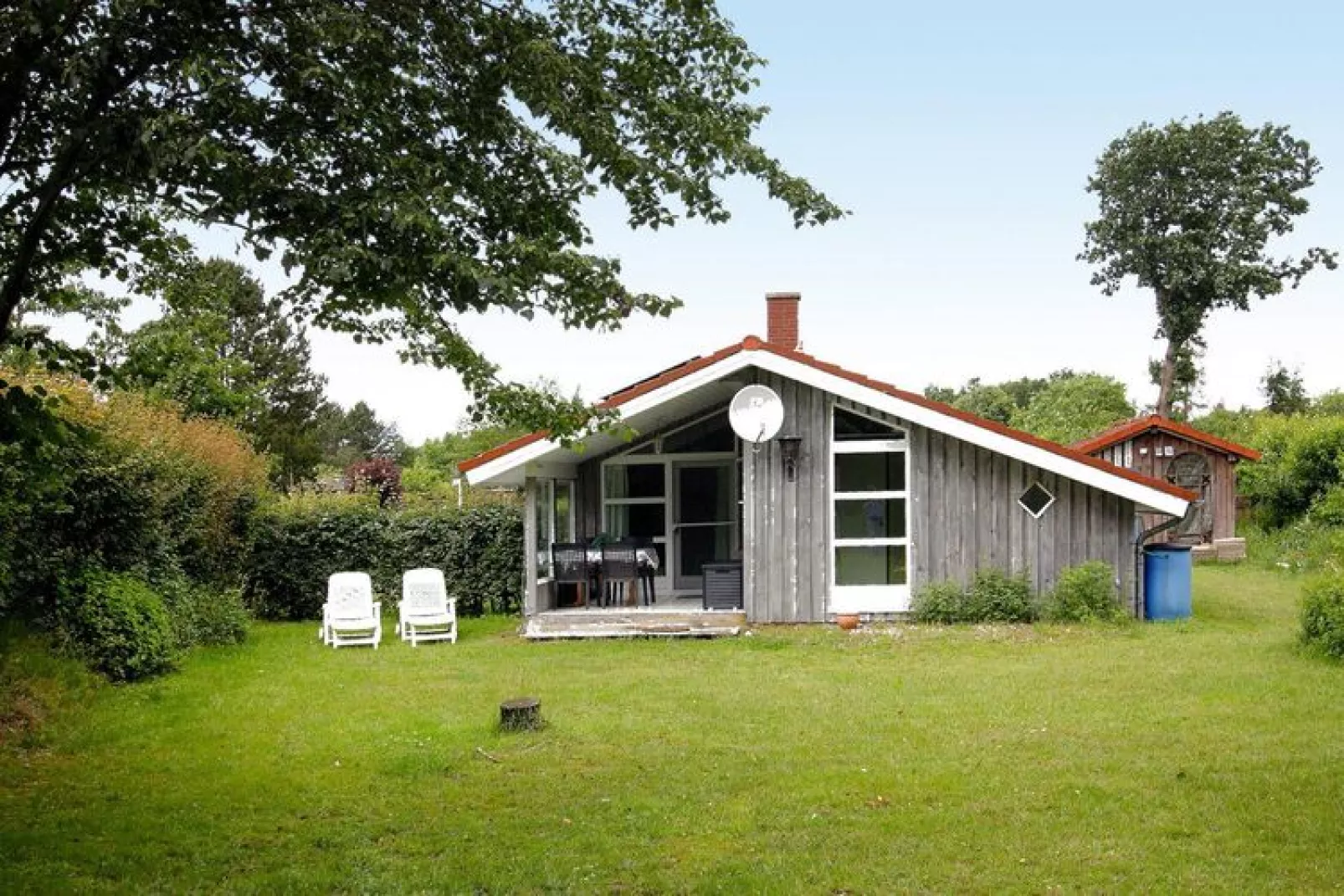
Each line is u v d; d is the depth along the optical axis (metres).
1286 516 28.06
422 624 14.90
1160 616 15.30
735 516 17.88
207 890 5.74
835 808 6.93
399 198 5.81
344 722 9.54
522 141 6.93
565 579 15.97
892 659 12.46
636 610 15.84
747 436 15.34
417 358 7.86
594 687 11.11
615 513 17.89
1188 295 48.84
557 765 8.05
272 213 6.06
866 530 15.69
